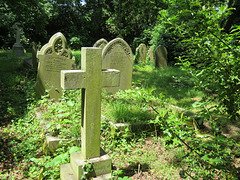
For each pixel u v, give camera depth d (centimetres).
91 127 261
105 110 447
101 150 293
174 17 183
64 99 511
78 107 433
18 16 1700
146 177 283
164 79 901
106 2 2717
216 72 180
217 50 173
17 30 1552
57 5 2531
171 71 1075
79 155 277
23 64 1020
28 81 713
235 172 171
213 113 176
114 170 282
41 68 536
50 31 2716
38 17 1997
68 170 279
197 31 183
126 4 746
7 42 1938
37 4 1708
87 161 262
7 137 390
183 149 343
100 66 253
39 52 530
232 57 173
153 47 1480
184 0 170
